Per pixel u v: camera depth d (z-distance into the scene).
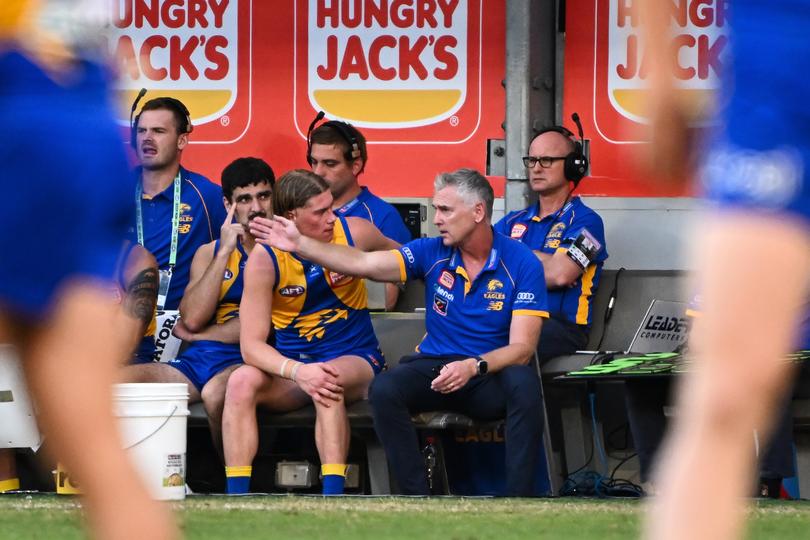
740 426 6.50
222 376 21.50
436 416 20.28
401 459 19.88
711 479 6.44
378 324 23.12
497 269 20.97
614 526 15.33
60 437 6.52
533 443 19.72
